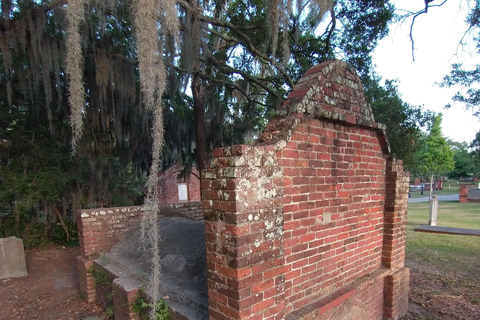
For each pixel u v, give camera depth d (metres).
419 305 4.07
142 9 2.43
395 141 8.02
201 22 5.71
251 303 1.79
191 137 11.35
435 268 5.52
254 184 1.82
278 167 2.01
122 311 3.05
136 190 10.56
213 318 1.92
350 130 2.90
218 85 9.05
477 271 5.30
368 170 3.19
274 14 4.55
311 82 2.53
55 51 5.57
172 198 18.06
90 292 4.17
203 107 8.46
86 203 8.14
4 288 4.91
